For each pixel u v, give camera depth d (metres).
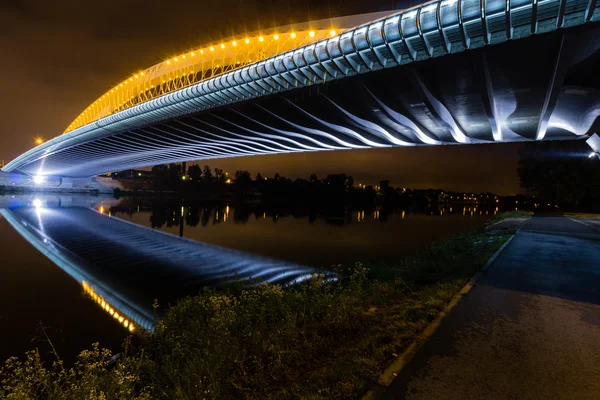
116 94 61.59
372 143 31.75
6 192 111.19
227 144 43.12
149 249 24.31
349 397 3.03
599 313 5.00
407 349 3.86
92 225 37.81
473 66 14.60
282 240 28.61
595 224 21.36
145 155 63.69
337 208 95.00
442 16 13.02
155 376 4.63
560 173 39.72
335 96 20.44
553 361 3.59
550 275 7.30
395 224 44.47
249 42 31.39
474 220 54.38
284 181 145.50
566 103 17.64
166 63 45.91
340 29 23.41
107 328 9.49
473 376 3.29
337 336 4.73
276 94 21.83
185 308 7.14
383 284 7.41
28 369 4.11
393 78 16.86
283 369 3.94
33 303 11.71
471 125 23.36
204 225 41.00
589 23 10.90
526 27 12.18
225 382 3.88
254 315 6.05
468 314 4.94
